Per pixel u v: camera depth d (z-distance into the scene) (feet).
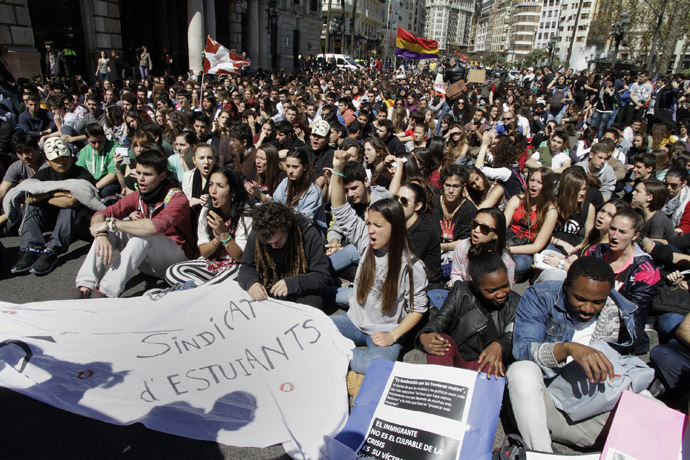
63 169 14.66
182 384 8.27
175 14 93.76
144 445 7.61
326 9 229.86
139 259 11.72
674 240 14.16
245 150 18.92
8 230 16.46
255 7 110.11
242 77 63.87
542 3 378.53
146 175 12.23
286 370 8.71
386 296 9.71
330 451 7.13
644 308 10.64
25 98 26.35
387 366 8.49
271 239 10.03
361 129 26.91
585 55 198.49
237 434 7.42
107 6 60.03
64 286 13.48
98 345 9.03
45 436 7.65
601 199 15.47
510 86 77.46
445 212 14.49
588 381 7.57
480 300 9.43
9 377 8.10
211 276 11.92
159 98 33.94
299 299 10.89
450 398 7.67
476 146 28.02
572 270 7.80
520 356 8.36
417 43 66.85
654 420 6.65
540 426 7.27
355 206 14.34
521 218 14.79
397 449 7.18
